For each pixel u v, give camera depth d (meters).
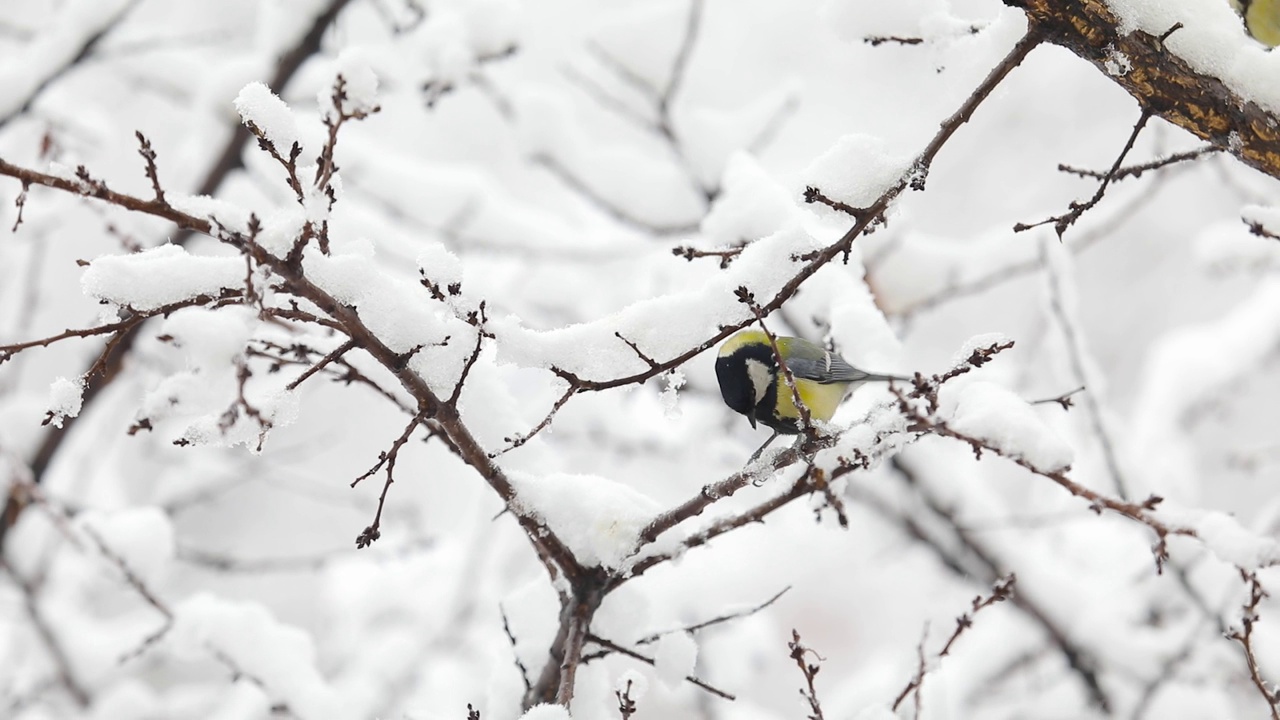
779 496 5.16
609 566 5.45
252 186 11.62
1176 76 4.66
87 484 12.25
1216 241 12.38
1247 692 10.10
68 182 3.96
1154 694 10.41
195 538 14.95
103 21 9.99
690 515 5.32
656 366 4.75
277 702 7.68
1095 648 10.80
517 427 5.55
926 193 16.56
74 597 11.55
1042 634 11.23
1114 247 18.09
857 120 13.00
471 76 10.96
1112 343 18.08
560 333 4.97
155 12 13.59
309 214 4.24
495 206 11.88
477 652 11.14
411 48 10.72
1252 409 14.96
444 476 12.87
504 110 11.29
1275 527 10.69
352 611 11.82
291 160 4.28
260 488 15.17
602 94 11.23
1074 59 16.56
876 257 10.96
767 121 11.25
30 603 10.61
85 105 13.38
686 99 13.62
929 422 4.54
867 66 12.41
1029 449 4.45
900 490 12.12
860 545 12.02
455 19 10.60
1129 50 4.70
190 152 11.15
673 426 12.55
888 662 12.42
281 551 15.12
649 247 11.77
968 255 11.08
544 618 6.11
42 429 10.89
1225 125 4.64
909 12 5.23
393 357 4.64
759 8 13.88
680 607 10.39
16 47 13.53
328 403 14.17
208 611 7.95
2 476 10.46
